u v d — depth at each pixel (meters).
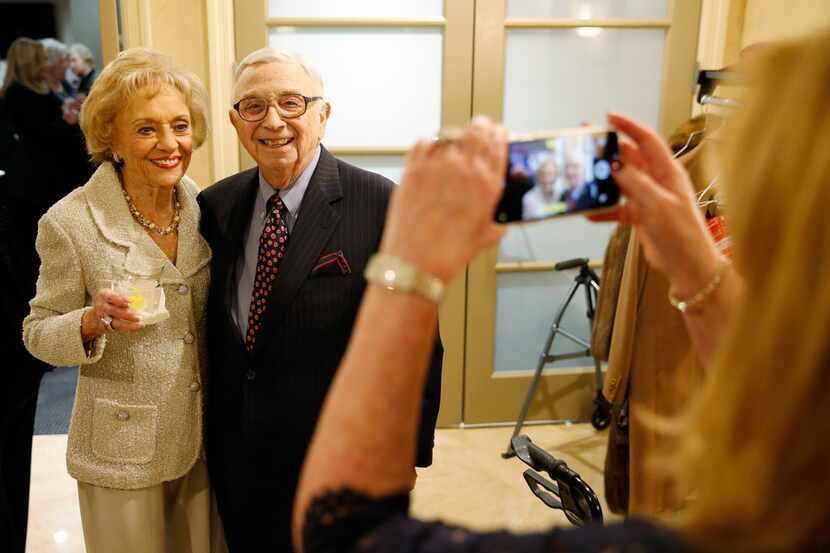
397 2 2.74
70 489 2.63
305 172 1.51
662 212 0.69
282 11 2.72
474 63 2.78
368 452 0.51
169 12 2.57
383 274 0.52
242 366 1.50
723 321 0.71
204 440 1.60
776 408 0.43
